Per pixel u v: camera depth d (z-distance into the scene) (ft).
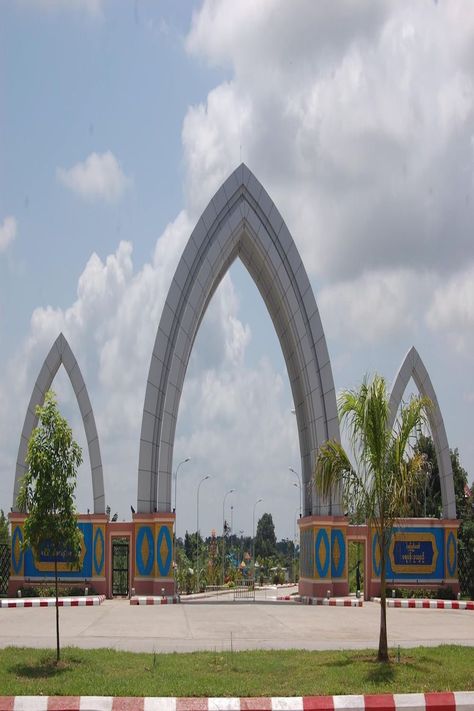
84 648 70.90
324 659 63.26
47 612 110.63
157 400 134.62
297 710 44.34
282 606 122.42
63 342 145.18
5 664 60.08
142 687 51.96
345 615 107.45
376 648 72.43
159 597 126.82
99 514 140.87
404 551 139.95
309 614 108.37
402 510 65.51
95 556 140.05
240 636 83.51
